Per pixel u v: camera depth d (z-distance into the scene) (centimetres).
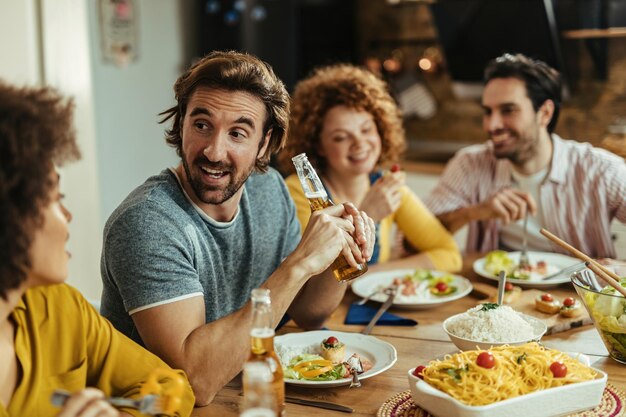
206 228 168
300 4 458
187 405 135
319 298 187
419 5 475
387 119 250
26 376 125
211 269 168
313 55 474
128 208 155
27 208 105
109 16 416
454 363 133
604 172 276
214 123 154
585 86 426
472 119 477
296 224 203
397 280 221
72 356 134
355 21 506
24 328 127
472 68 429
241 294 183
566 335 181
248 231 183
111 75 422
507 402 123
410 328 188
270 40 450
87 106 392
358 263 169
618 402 137
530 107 271
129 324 164
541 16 370
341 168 247
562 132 439
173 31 461
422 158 470
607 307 159
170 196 163
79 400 102
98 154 418
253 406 112
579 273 173
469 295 215
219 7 457
